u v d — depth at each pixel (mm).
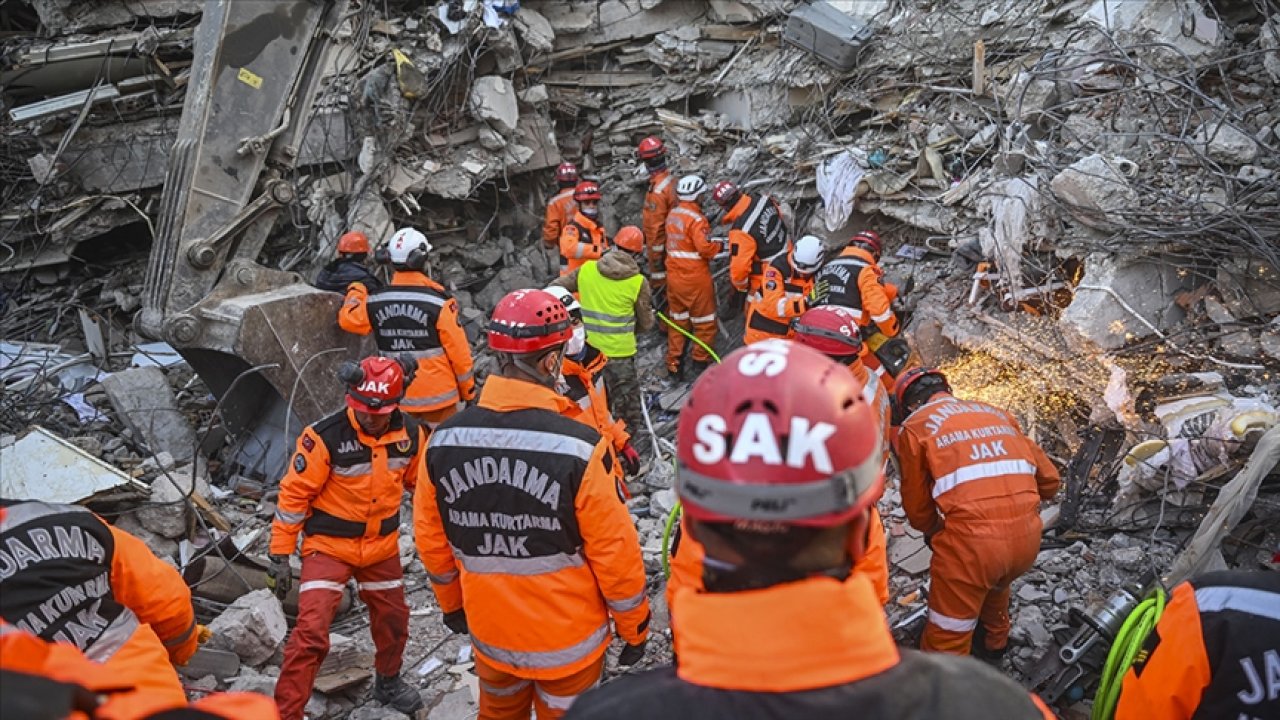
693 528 1355
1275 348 5734
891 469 6508
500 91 9453
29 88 9133
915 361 7125
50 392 8086
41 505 2680
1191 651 1969
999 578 4148
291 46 7434
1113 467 5703
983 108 8172
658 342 9617
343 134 8828
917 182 8180
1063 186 6504
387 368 4203
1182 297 6191
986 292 7098
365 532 4352
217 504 6711
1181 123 6934
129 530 5730
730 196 8492
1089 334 6078
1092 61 7438
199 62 7086
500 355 3354
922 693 1245
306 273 8602
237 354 6750
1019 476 4129
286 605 5445
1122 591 4387
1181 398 5617
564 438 3215
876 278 7027
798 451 1265
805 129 9250
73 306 9375
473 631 3475
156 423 7324
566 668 3377
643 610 3416
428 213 9875
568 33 10438
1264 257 5941
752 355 1369
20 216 8961
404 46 9188
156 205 9133
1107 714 3047
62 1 9297
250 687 4688
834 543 1324
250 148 7215
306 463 4203
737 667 1233
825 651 1229
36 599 2555
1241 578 1993
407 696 4727
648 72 10625
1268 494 4934
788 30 9273
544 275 10328
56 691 1117
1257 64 7094
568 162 9734
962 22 8633
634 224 10414
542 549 3271
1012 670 4727
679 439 1360
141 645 2787
